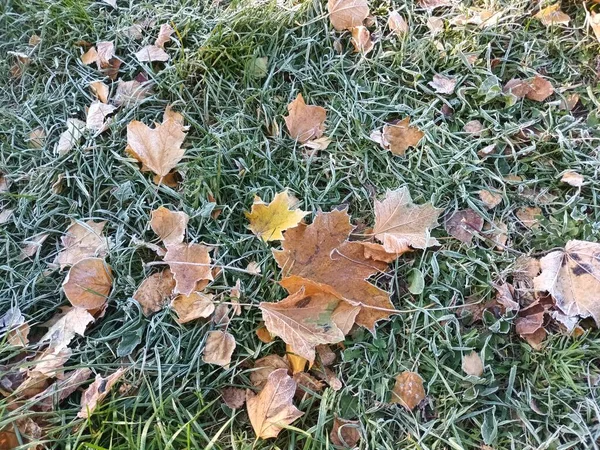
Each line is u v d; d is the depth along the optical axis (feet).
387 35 2.86
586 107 2.65
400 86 2.70
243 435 1.90
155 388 1.97
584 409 1.94
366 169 2.45
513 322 2.10
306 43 2.75
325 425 1.92
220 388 1.99
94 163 2.44
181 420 1.89
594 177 2.41
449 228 2.32
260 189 2.39
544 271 2.12
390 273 2.21
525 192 2.43
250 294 2.16
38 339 2.11
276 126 2.55
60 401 1.94
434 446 1.87
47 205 2.39
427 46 2.77
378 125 2.61
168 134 2.40
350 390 1.98
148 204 2.39
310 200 2.37
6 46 2.89
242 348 2.07
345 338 2.08
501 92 2.63
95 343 2.05
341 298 2.01
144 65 2.72
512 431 1.93
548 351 2.04
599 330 2.08
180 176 2.46
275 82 2.72
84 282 2.09
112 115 2.65
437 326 2.09
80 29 2.88
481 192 2.40
